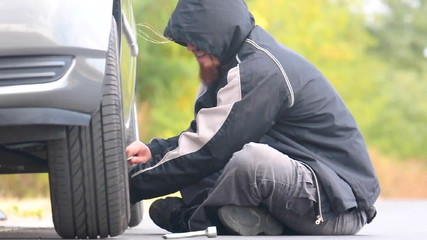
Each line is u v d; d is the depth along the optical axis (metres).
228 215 9.89
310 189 9.86
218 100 9.98
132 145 10.23
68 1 8.65
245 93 9.89
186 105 35.50
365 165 10.27
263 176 9.73
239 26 9.98
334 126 10.23
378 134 61.16
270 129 10.20
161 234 11.41
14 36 8.39
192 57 35.72
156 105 35.22
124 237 10.34
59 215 9.16
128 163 10.41
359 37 51.34
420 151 62.47
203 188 10.67
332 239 9.84
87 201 9.06
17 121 8.43
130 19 11.20
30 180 26.00
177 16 10.02
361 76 51.53
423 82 72.00
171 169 9.98
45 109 8.48
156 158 10.12
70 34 8.51
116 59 9.16
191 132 10.01
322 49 44.59
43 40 8.43
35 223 15.41
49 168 9.02
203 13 9.93
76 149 8.91
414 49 79.19
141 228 13.56
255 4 43.59
